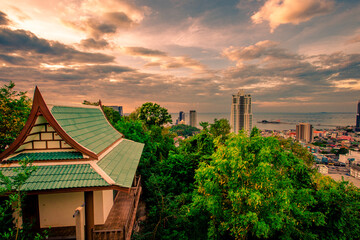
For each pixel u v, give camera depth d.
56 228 11.08
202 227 13.03
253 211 9.96
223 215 10.80
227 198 11.10
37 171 9.61
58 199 11.22
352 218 11.66
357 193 12.43
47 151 10.72
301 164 14.49
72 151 10.88
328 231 11.98
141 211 18.05
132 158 15.08
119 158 13.66
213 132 26.05
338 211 11.95
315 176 14.74
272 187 10.20
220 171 11.26
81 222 8.59
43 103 9.98
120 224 11.85
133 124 28.73
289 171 14.32
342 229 11.61
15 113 15.97
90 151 10.62
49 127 10.74
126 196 15.77
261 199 9.60
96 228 11.38
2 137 15.19
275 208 9.92
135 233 11.97
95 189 9.27
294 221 10.39
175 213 13.86
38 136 10.70
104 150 12.95
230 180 10.60
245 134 11.50
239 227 9.78
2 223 8.16
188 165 20.28
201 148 21.06
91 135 13.62
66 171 9.77
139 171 22.09
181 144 27.03
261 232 9.14
